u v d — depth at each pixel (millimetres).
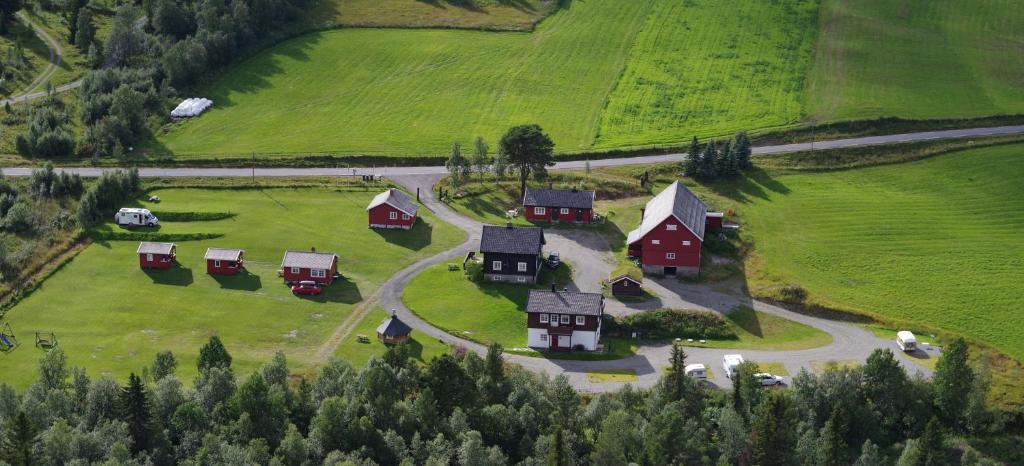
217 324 141125
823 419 119375
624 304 148000
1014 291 154500
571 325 137000
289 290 150875
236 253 155375
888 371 121188
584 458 110750
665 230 155750
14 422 102438
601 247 166375
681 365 119312
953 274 160125
